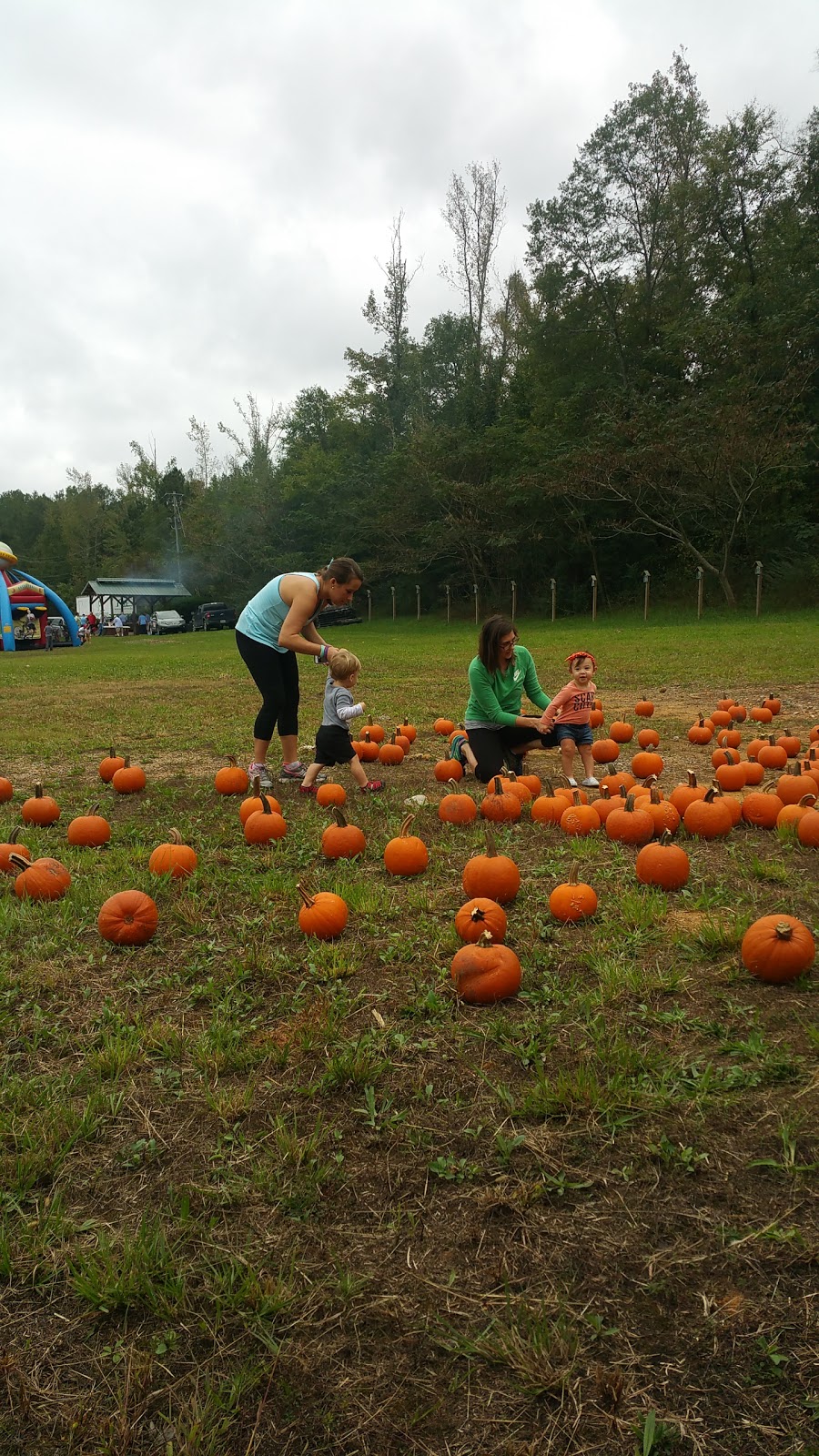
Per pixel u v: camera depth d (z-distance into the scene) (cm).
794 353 3316
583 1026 286
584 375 4112
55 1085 263
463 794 595
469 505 4119
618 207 4047
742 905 394
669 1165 218
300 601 645
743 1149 222
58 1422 160
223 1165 225
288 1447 154
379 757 787
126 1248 195
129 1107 253
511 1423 157
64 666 2350
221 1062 270
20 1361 172
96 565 9900
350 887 421
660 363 3878
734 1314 175
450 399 5278
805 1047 268
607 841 505
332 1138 234
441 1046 279
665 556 3812
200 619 5506
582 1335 173
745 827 536
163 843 534
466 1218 204
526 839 515
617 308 4166
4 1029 300
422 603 4841
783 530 3425
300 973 339
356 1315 179
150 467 10000
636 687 1265
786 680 1280
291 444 7088
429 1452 152
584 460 3419
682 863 417
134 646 3678
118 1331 179
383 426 5806
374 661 1950
